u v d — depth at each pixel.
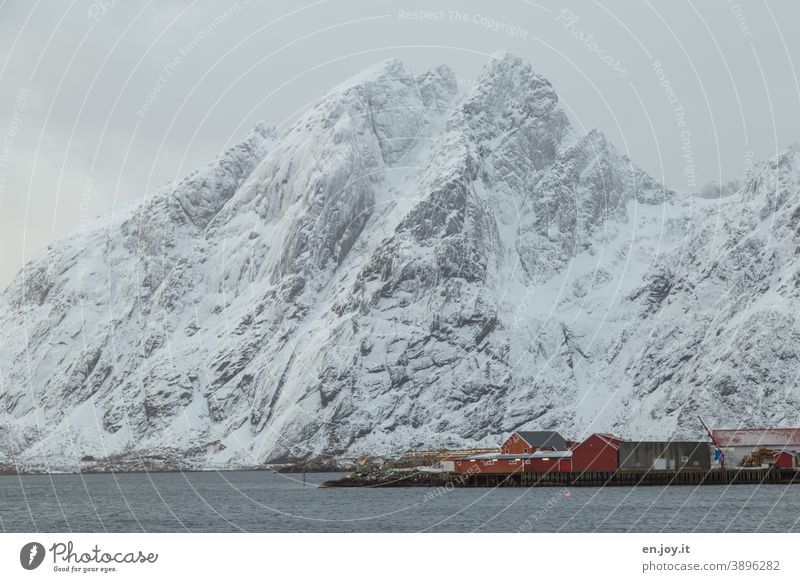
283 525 128.38
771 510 140.62
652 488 189.38
